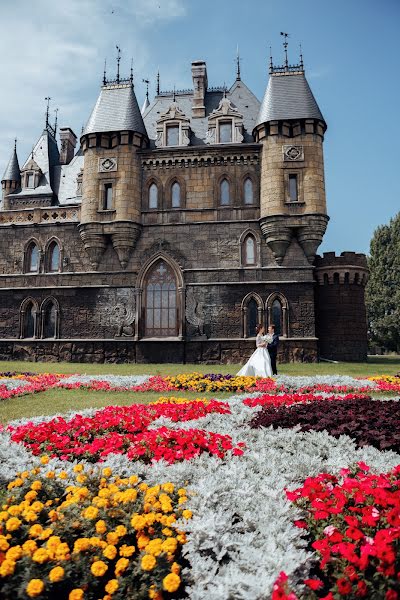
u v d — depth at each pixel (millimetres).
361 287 33250
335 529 4504
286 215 29891
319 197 30156
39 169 39031
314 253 30266
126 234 31297
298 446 7848
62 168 40375
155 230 31906
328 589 4207
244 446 7715
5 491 5641
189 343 30406
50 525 4680
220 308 30516
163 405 11578
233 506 5180
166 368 26234
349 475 6242
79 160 40250
